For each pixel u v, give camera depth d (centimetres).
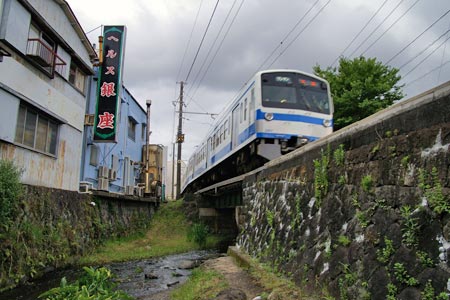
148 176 2759
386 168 453
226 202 2050
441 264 341
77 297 370
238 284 746
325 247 578
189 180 3053
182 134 3184
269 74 1216
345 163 564
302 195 727
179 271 1212
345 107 2009
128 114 2344
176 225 2342
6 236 827
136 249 1619
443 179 358
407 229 391
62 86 1277
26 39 1028
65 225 1169
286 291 616
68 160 1330
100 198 1574
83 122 1473
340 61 2109
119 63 1523
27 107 1062
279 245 795
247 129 1269
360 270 465
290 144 1180
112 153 2019
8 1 937
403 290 380
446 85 372
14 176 847
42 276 966
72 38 1347
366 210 482
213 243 1972
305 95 1221
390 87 1967
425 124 397
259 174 1091
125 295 417
